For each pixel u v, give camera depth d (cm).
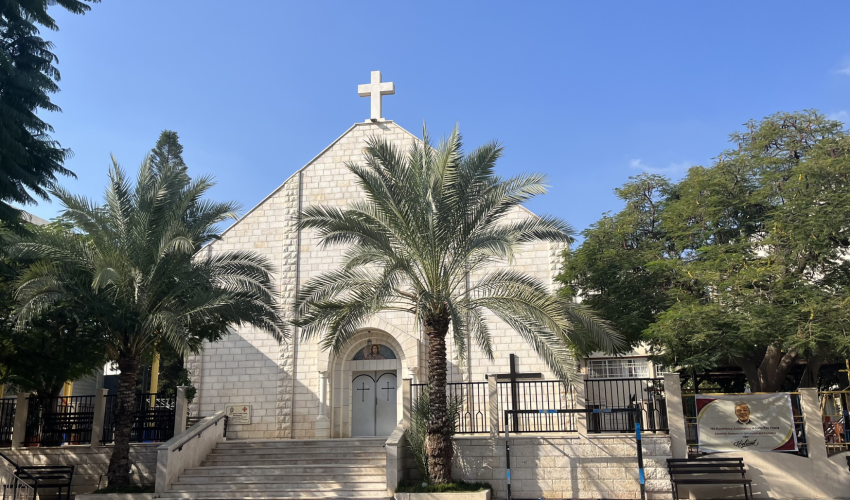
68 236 2064
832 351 1909
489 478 1862
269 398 2678
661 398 1898
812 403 1839
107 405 2228
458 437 1919
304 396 2664
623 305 2167
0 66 1738
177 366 3912
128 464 1998
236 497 1847
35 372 2102
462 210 1788
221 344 2752
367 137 2900
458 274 1927
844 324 1786
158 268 2000
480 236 1748
